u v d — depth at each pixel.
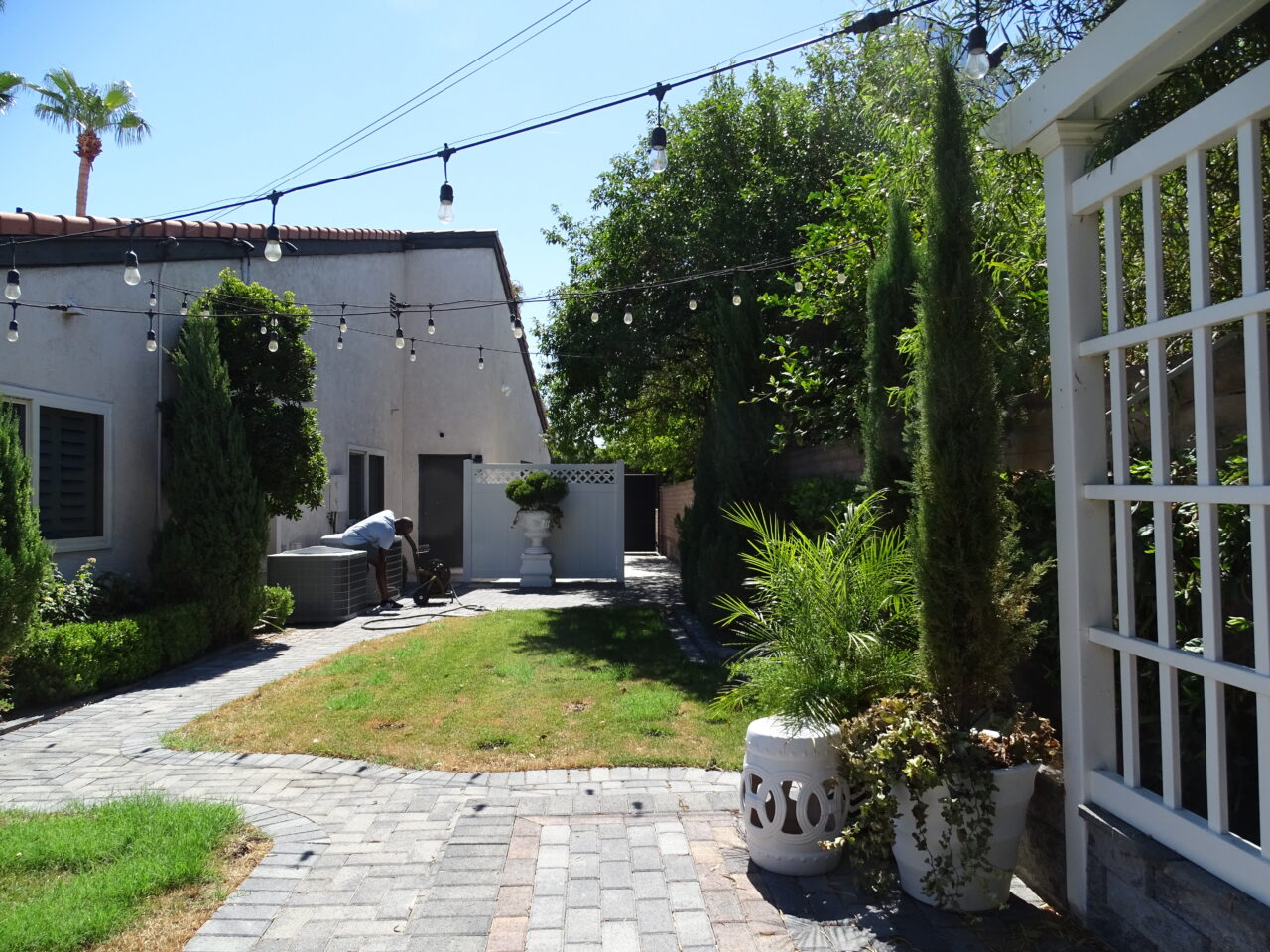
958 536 3.20
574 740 5.24
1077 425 3.03
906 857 3.22
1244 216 2.29
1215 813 2.40
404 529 11.76
